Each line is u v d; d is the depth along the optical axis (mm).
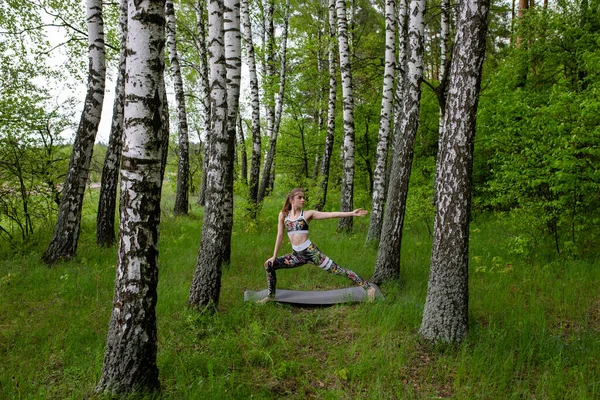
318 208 12992
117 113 8398
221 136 4922
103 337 4184
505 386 3348
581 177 6719
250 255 7836
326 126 16453
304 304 5238
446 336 3977
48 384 3412
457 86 3820
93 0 7176
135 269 3049
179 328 4434
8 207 8578
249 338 4215
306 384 3463
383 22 15781
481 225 10891
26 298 5371
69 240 7164
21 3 9367
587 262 6859
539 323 4516
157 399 3104
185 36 14508
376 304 5012
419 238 9477
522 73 11000
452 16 15242
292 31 15336
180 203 13312
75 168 7230
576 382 3350
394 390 3330
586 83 9469
